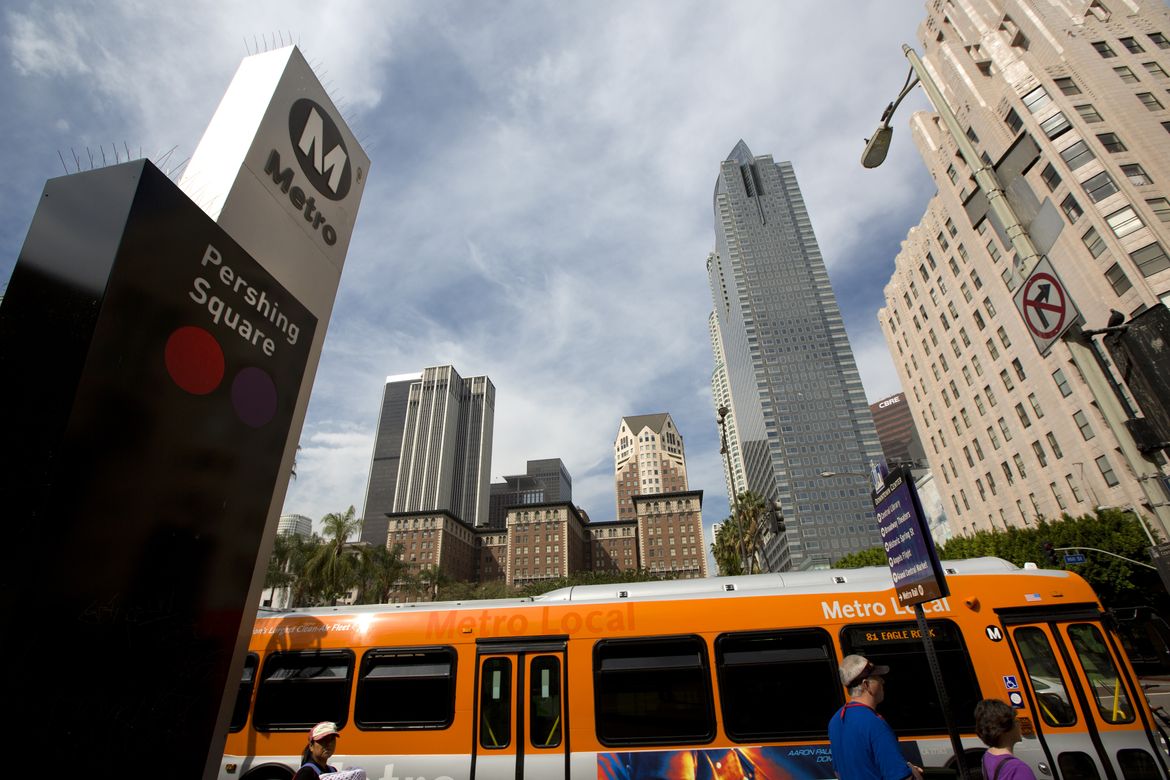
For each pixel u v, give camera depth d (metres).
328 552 39.84
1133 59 39.28
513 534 131.50
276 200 4.81
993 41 46.44
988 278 49.06
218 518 3.45
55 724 2.45
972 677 7.35
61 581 2.54
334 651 8.52
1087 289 36.47
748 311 138.00
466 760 7.55
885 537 6.17
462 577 136.25
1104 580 28.25
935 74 54.78
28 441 2.60
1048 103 40.16
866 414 118.44
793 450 116.94
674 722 7.40
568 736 7.47
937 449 59.84
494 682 7.96
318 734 5.11
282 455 4.07
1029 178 40.81
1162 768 6.75
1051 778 6.82
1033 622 7.57
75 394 2.65
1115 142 36.78
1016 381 46.50
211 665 3.27
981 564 8.23
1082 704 7.08
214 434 3.48
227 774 8.10
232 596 3.50
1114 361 6.28
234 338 3.73
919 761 6.98
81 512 2.64
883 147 10.62
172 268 3.28
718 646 7.77
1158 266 32.94
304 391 4.61
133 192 3.05
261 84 5.05
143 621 2.90
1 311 2.87
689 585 8.52
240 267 3.85
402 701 8.06
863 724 4.00
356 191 5.93
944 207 54.91
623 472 193.62
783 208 156.12
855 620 7.76
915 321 62.28
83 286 2.86
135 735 2.79
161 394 3.13
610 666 7.82
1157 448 5.88
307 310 4.49
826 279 139.25
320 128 5.50
